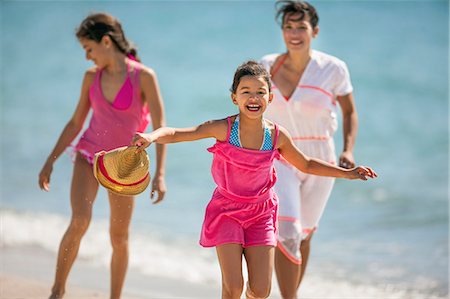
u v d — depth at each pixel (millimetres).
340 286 9891
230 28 33562
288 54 8031
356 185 15766
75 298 8547
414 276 10258
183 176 16469
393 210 13945
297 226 7676
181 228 12680
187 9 36938
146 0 39812
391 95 24047
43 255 11016
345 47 29953
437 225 12906
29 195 14773
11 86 27797
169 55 30438
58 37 36938
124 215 7762
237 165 6184
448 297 9398
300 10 7875
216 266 10789
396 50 29109
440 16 33844
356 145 19734
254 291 6113
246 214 6219
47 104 25016
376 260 11000
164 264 10773
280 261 7719
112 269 8016
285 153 6527
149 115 8203
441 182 15930
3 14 42219
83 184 7516
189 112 24000
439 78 25328
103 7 40875
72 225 7387
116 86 7828
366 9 35469
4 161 17734
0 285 8836
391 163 17906
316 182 8023
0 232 12094
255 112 6113
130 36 33500
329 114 8031
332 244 11953
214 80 26250
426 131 20391
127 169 5945
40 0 45000
